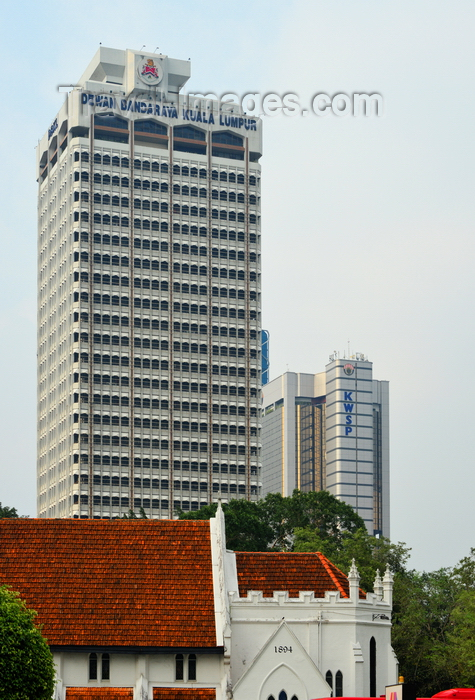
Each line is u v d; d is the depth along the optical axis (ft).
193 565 287.48
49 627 267.59
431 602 395.14
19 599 250.78
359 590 295.28
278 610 279.69
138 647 265.13
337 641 279.69
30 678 216.95
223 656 267.18
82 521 296.71
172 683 266.98
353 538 462.19
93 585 279.69
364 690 280.72
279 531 542.16
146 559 287.48
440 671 365.20
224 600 276.00
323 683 270.05
